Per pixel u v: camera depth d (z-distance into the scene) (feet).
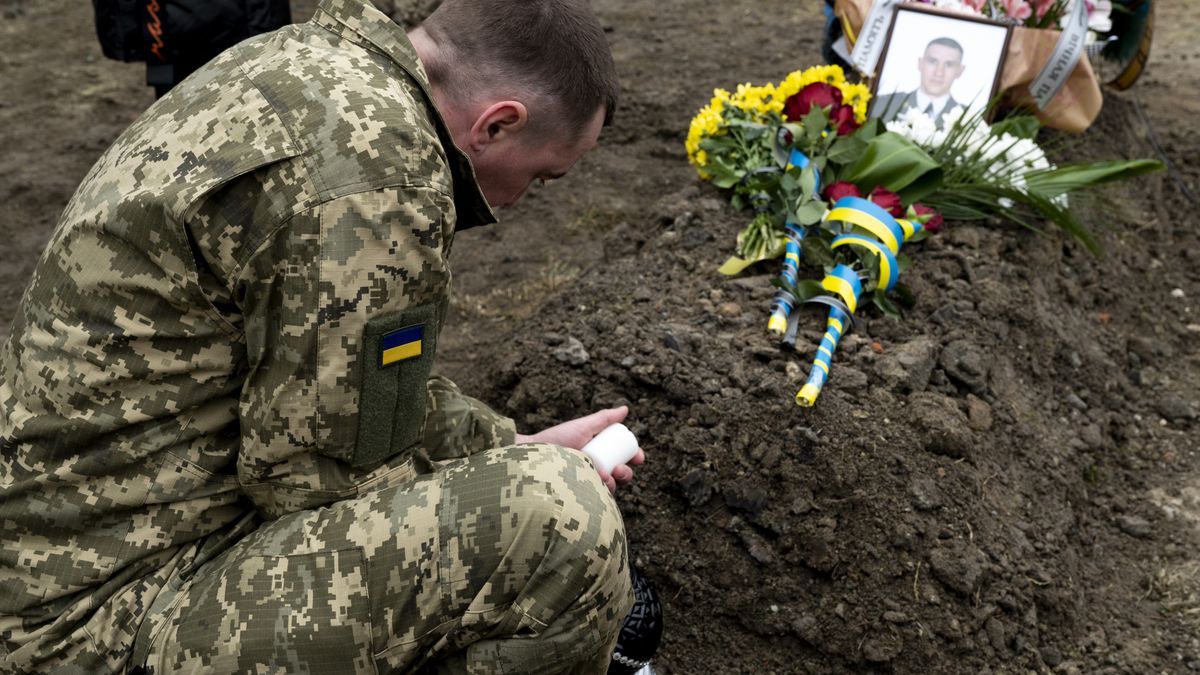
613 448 6.68
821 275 9.13
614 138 15.62
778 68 17.25
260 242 4.83
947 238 9.74
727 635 7.46
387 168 4.89
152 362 5.02
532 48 5.33
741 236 9.43
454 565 5.24
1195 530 8.50
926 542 7.25
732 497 7.59
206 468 5.29
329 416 5.08
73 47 19.67
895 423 7.75
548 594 5.29
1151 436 9.56
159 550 5.31
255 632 5.12
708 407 7.89
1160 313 11.34
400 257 4.94
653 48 18.40
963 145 10.06
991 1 11.25
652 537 7.78
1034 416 8.65
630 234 10.54
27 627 5.24
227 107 4.97
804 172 9.40
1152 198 13.14
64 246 5.03
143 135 5.10
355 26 5.23
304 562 5.23
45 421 5.05
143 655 5.19
